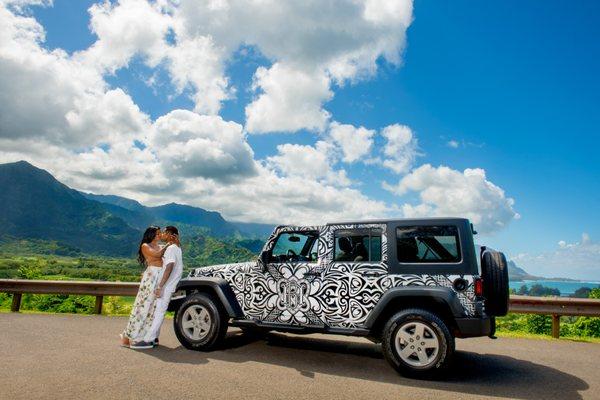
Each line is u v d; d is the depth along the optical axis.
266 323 6.04
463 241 5.30
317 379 5.00
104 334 7.50
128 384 4.53
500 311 5.26
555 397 4.59
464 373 5.55
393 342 5.21
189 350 6.34
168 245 6.61
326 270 5.84
